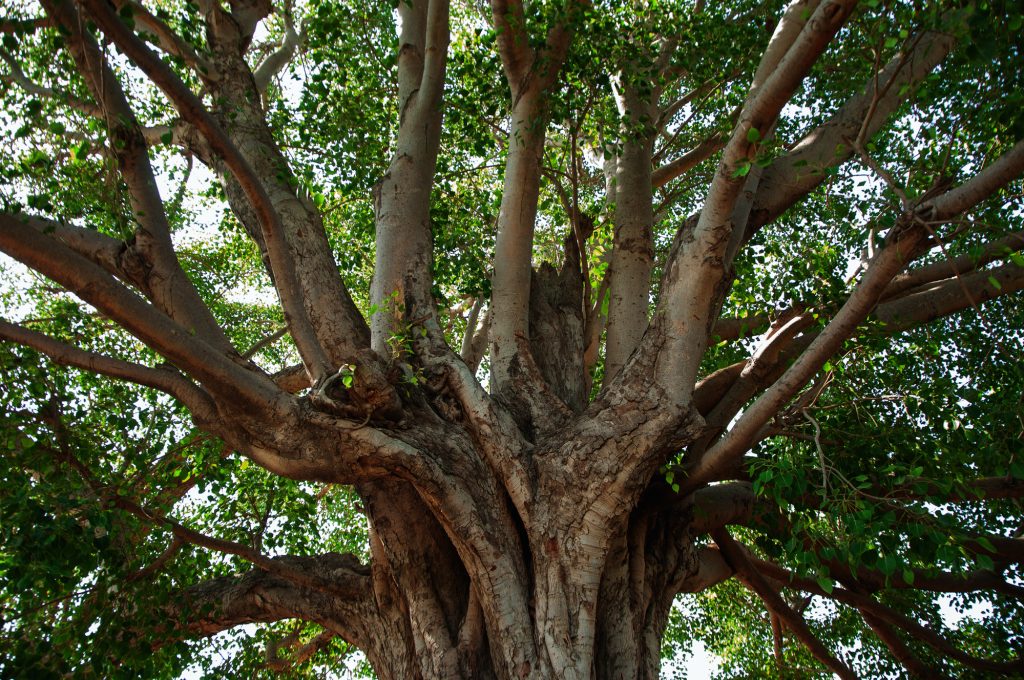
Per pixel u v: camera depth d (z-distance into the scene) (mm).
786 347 6203
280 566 5797
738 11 9008
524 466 5367
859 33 7625
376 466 4906
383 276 6113
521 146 6578
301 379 7555
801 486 4461
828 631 9758
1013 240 5832
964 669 8484
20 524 4516
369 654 5945
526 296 6500
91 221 6340
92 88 4996
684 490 5457
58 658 4875
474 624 5371
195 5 7062
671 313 5301
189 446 6000
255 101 6801
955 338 7355
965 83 6086
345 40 8539
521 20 6410
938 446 5723
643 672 5375
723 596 11062
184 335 4285
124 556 5191
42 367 5605
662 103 10234
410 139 6613
